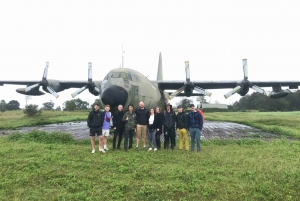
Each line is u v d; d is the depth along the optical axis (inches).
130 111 396.5
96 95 836.0
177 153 365.4
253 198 204.8
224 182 237.3
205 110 2812.5
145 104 594.6
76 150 376.2
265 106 3080.7
